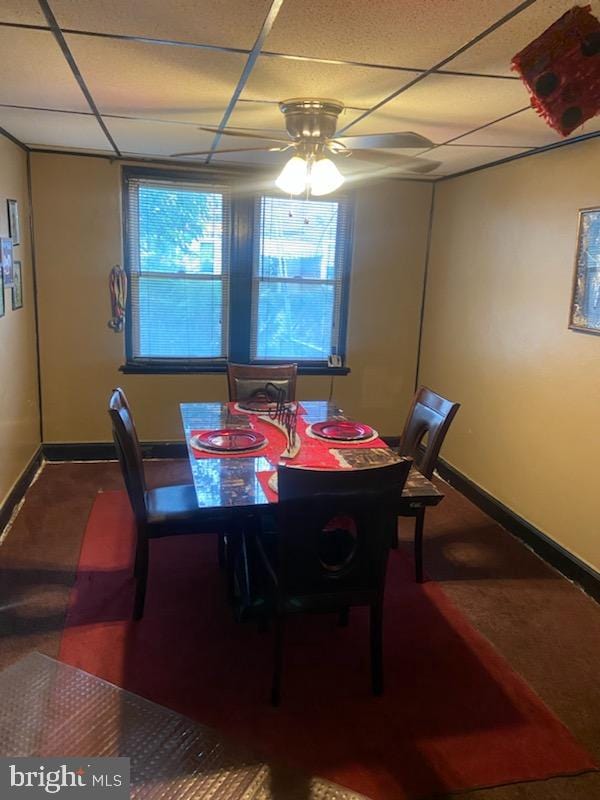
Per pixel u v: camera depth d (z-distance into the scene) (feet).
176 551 10.29
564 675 7.55
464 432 13.50
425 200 14.84
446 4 4.84
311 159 8.10
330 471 6.19
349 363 15.42
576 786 5.94
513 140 9.80
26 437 12.73
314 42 5.72
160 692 6.98
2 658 7.44
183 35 5.64
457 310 13.71
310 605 6.79
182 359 14.70
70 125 9.87
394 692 7.14
